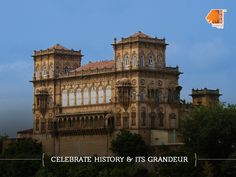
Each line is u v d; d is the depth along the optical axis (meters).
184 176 178.50
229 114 197.00
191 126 198.00
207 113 198.50
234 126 195.00
